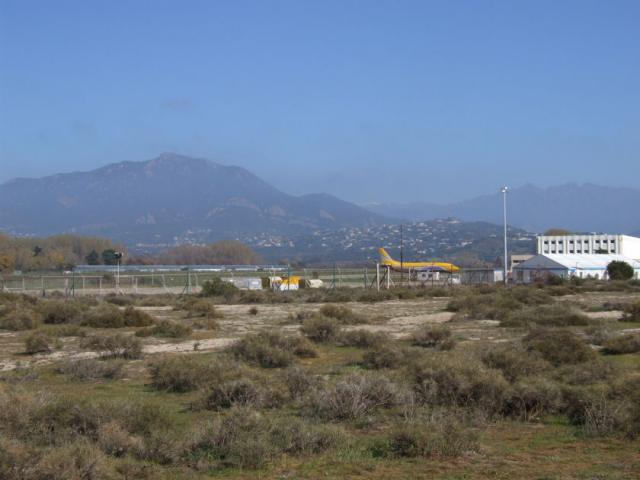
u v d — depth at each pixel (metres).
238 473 11.16
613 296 63.06
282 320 41.97
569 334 24.50
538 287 75.44
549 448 12.52
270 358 23.19
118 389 19.73
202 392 17.56
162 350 28.38
